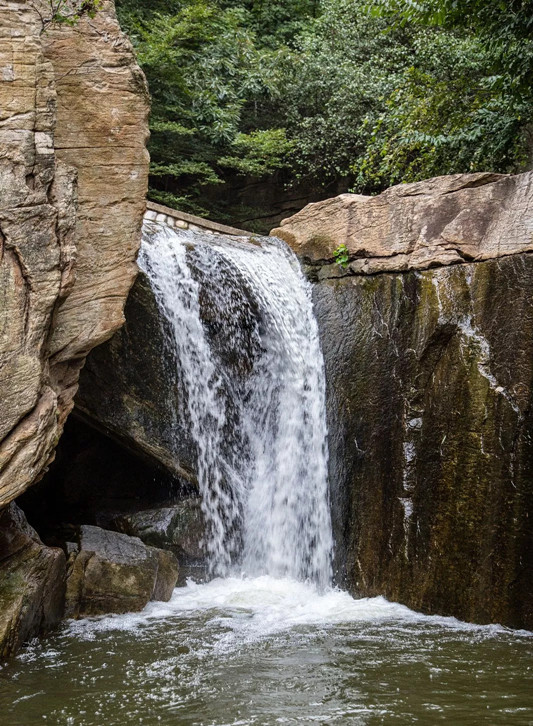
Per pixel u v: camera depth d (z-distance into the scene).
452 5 9.65
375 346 7.80
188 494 8.16
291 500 8.27
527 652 5.48
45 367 5.48
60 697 4.50
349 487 7.77
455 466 6.82
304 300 8.86
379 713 4.25
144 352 7.81
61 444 8.77
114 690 4.62
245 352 8.73
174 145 17.02
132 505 8.44
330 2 19.50
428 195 7.64
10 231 5.05
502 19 9.45
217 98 17.14
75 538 6.98
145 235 8.05
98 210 5.96
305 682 4.77
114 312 6.02
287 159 18.56
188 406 8.10
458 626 6.31
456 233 7.25
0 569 5.61
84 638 5.73
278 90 18.28
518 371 6.47
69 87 5.85
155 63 15.71
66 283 5.37
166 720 4.16
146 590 6.62
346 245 8.47
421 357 7.26
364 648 5.55
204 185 18.22
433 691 4.62
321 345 8.45
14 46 5.18
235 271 8.53
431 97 11.34
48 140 5.30
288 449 8.47
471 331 6.90
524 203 6.75
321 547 7.93
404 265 7.66
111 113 6.03
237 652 5.42
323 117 18.58
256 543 8.36
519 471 6.33
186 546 7.74
